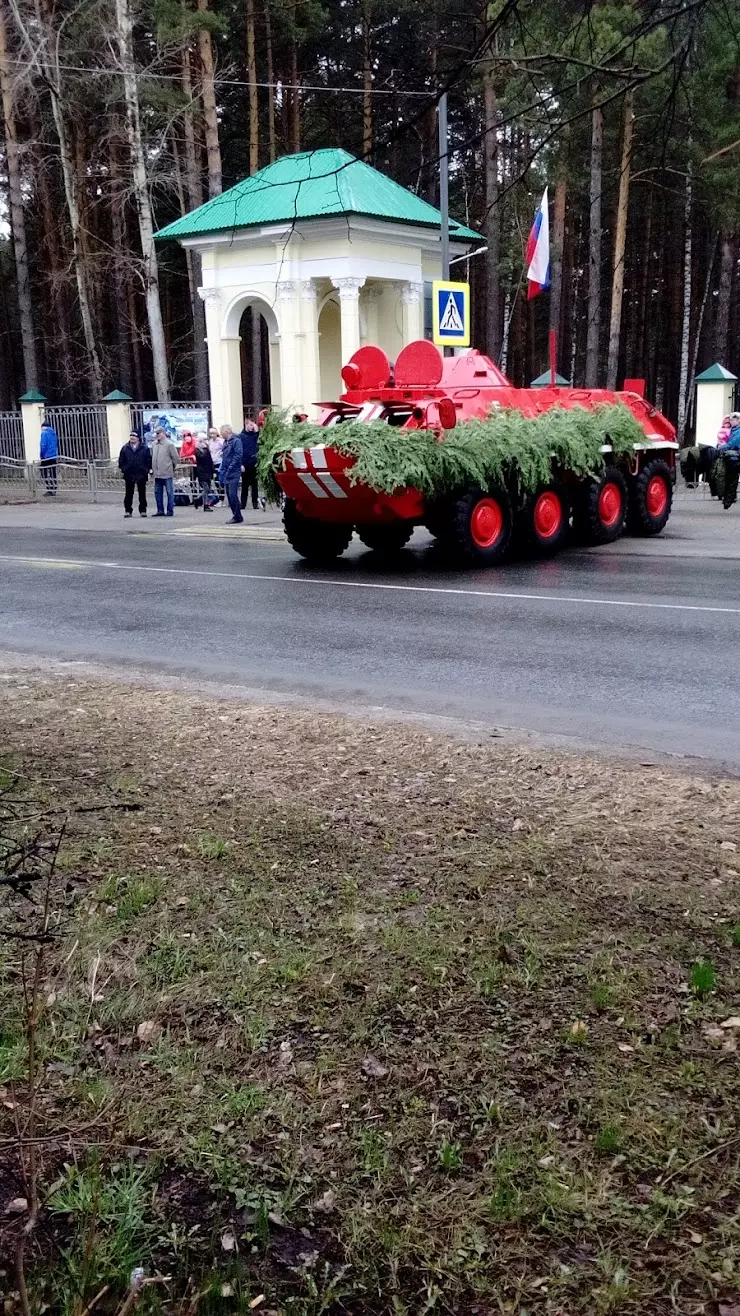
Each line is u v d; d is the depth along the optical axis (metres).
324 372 29.55
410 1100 2.70
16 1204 2.42
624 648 7.96
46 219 35.84
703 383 23.05
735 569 11.91
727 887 3.75
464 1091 2.72
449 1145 2.51
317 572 12.52
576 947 3.38
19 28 28.45
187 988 3.23
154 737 5.77
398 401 12.64
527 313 42.28
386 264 25.22
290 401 25.62
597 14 4.83
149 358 45.19
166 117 29.09
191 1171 2.51
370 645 8.37
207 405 27.69
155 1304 2.12
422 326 26.89
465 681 7.11
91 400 35.44
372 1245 2.27
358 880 3.89
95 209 36.91
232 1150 2.56
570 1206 2.33
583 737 5.72
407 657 7.90
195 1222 2.36
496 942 3.42
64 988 3.25
